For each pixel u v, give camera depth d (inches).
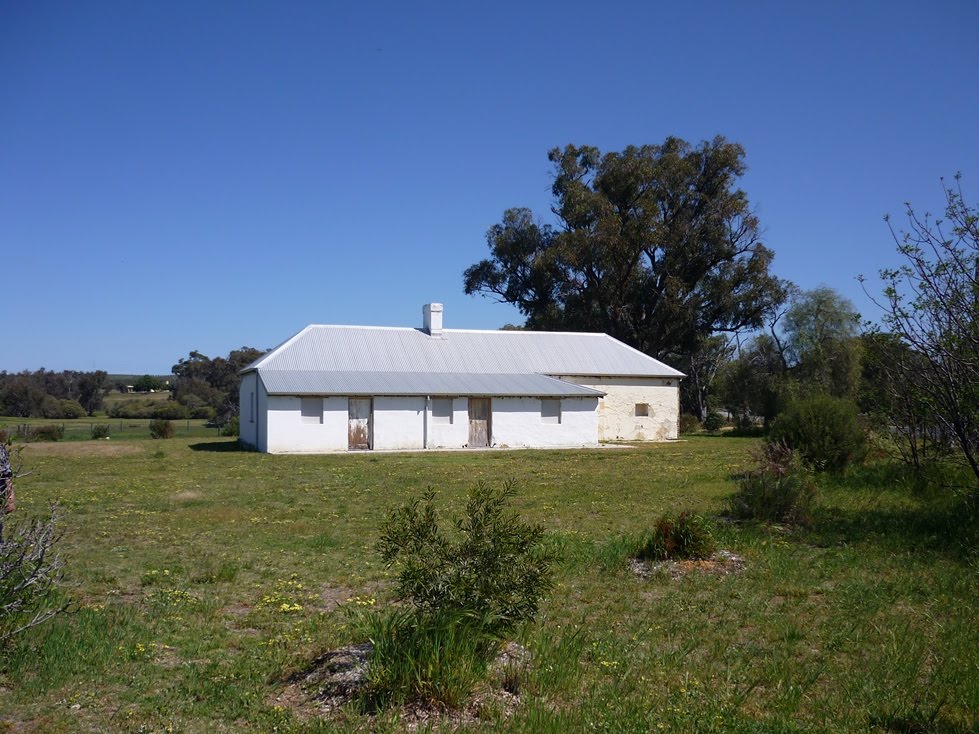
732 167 2314.2
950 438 586.9
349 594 375.6
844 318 2010.3
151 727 221.6
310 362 1467.8
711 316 2343.8
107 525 565.0
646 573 411.8
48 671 260.5
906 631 311.1
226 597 366.9
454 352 1640.0
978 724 229.1
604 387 1694.1
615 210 2327.8
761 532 514.0
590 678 262.8
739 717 230.4
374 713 230.5
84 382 2982.3
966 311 482.0
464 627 248.5
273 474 947.3
